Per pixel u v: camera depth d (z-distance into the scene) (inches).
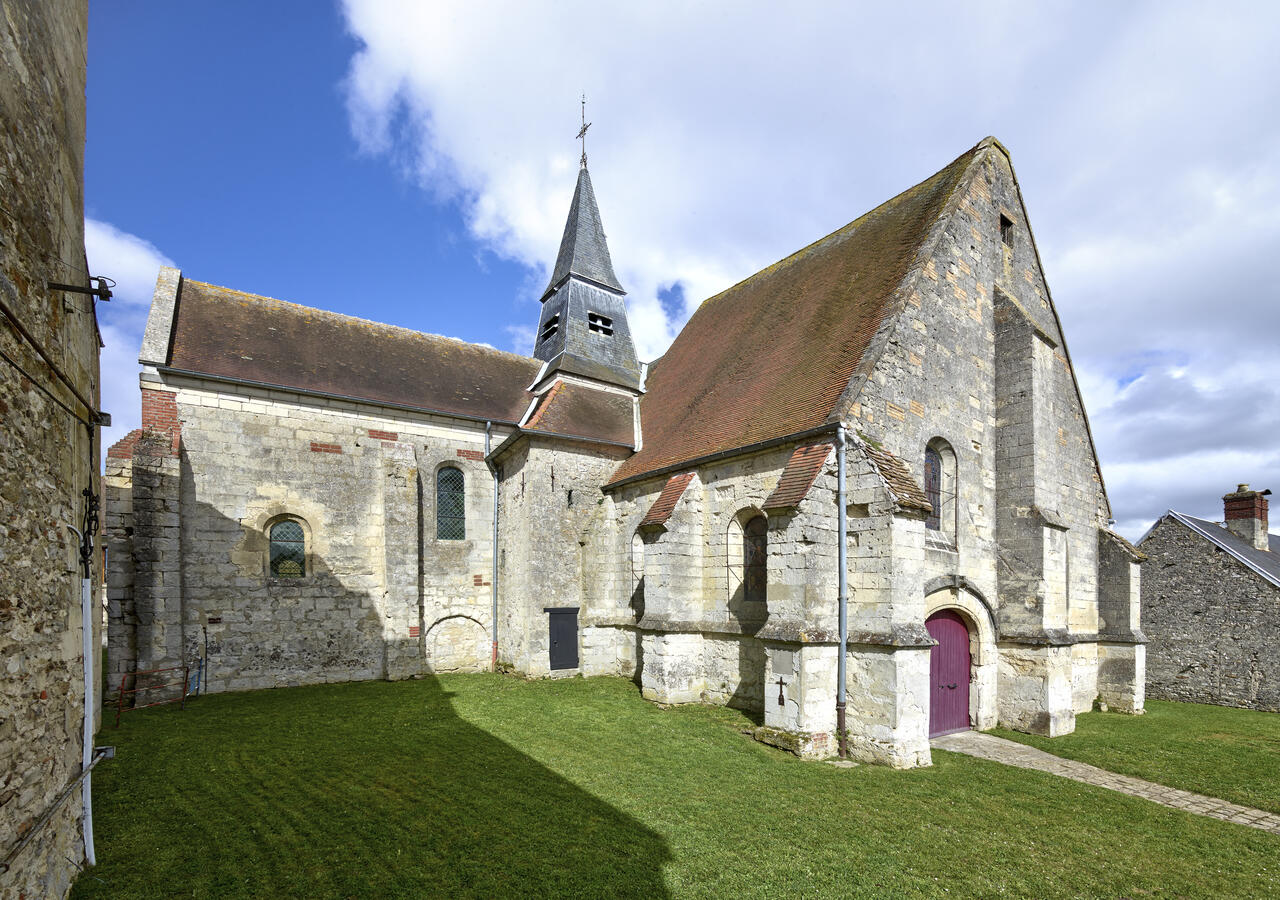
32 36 182.4
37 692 175.9
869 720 355.6
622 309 794.2
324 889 202.4
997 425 499.2
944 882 217.5
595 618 592.4
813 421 406.6
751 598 459.2
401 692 518.9
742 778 312.2
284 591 570.6
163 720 425.1
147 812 260.5
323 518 596.1
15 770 160.2
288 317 675.4
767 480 443.5
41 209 190.2
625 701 477.7
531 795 284.0
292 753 344.2
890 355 418.0
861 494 372.2
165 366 536.7
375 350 704.4
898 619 352.5
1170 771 369.7
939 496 456.4
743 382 545.6
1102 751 407.5
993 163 536.4
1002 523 485.4
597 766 325.1
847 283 531.8
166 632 498.0
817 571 368.8
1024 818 278.2
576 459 618.8
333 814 261.0
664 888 206.8
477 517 673.0
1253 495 850.8
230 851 226.7
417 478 625.6
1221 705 677.3
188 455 546.3
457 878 210.2
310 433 601.3
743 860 227.6
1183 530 737.6
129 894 197.0
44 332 191.6
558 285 789.9
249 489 568.1
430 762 329.1
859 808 279.9
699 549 497.4
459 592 650.2
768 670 381.1
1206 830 276.7
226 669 538.3
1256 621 671.8
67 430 212.4
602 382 723.4
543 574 583.5
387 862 220.4
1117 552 573.0
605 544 605.3
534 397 756.0
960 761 365.7
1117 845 255.3
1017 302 508.4
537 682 553.6
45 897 176.9
